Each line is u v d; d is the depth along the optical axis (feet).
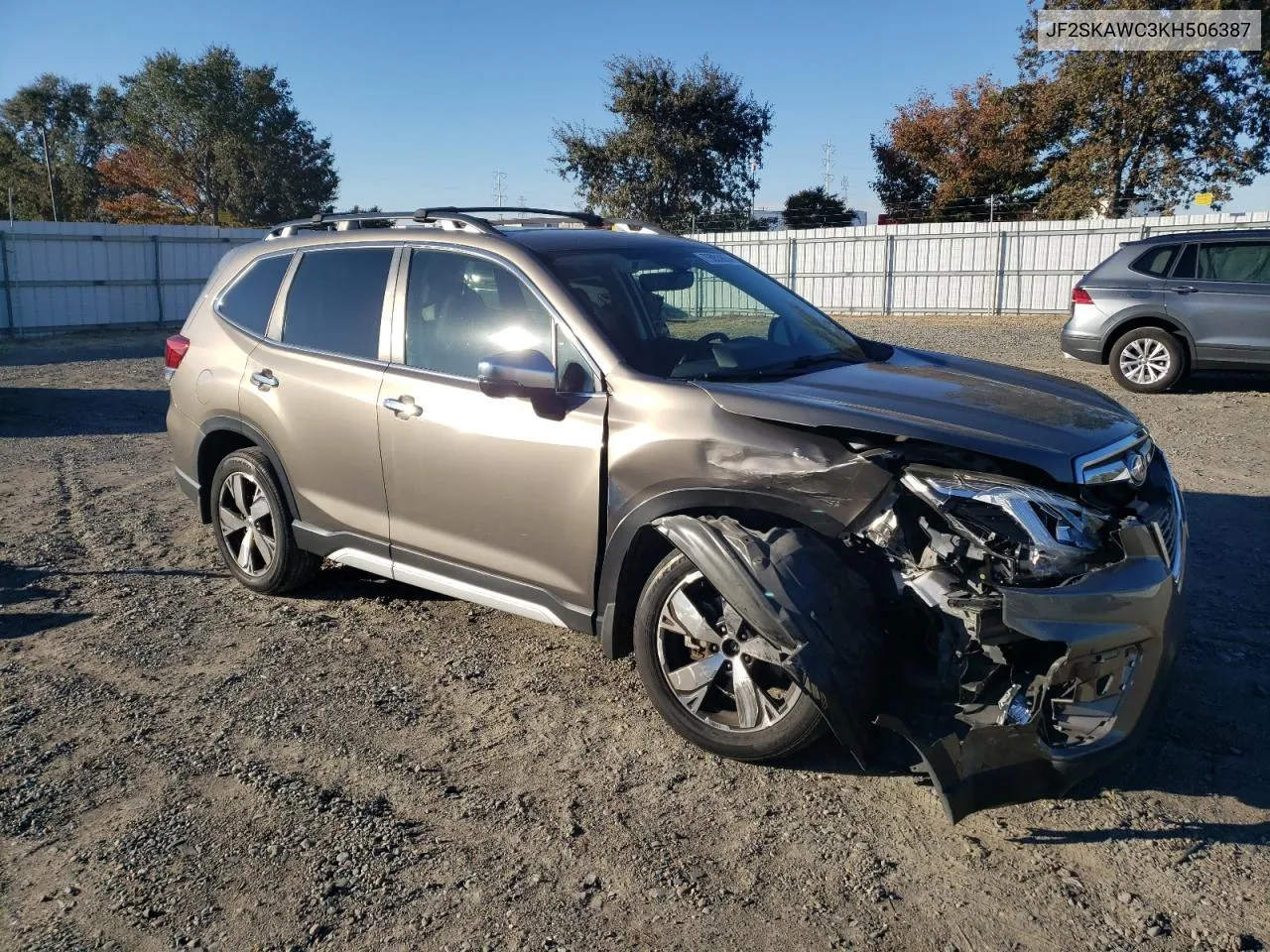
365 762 11.66
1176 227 73.92
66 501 23.65
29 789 11.07
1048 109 101.65
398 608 16.57
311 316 15.87
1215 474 24.68
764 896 9.25
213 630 15.64
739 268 16.10
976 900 9.18
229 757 11.76
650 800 10.84
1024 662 10.16
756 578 10.35
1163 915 8.93
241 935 8.74
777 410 11.00
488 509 13.17
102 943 8.66
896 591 10.44
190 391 17.46
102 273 78.18
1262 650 14.32
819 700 9.96
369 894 9.29
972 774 9.67
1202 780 11.08
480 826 10.36
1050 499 10.07
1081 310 38.50
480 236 14.07
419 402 13.79
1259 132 90.53
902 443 10.56
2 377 48.67
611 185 130.93
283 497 16.22
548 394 12.45
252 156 178.29
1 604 16.72
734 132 129.18
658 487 11.57
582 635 15.43
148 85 170.60
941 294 83.92
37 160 211.61
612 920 8.93
